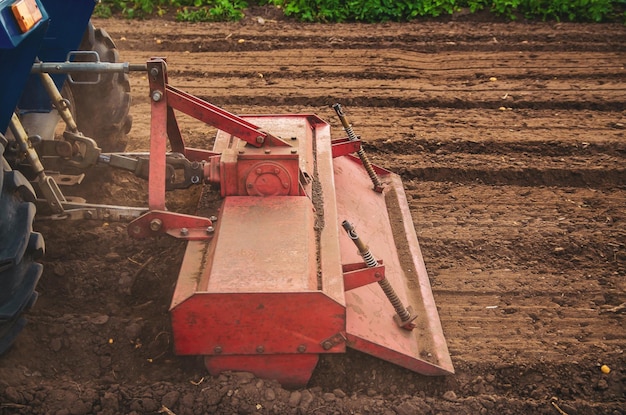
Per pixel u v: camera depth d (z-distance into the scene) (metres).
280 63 7.13
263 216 4.14
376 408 4.02
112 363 4.20
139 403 3.97
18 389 3.98
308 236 4.08
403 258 4.74
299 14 8.49
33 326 4.25
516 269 4.82
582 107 6.40
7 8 3.87
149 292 4.54
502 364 4.27
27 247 4.03
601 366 4.27
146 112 6.21
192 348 3.95
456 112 6.31
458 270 4.81
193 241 4.19
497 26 8.26
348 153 4.95
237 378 4.01
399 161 5.67
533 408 4.06
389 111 6.32
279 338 3.94
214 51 7.52
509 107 6.39
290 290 3.87
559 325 4.49
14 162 4.42
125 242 4.80
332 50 7.48
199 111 4.29
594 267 4.84
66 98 4.85
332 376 4.18
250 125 4.38
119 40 7.69
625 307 4.57
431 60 7.27
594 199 5.37
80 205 4.35
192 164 4.55
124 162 4.52
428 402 4.07
